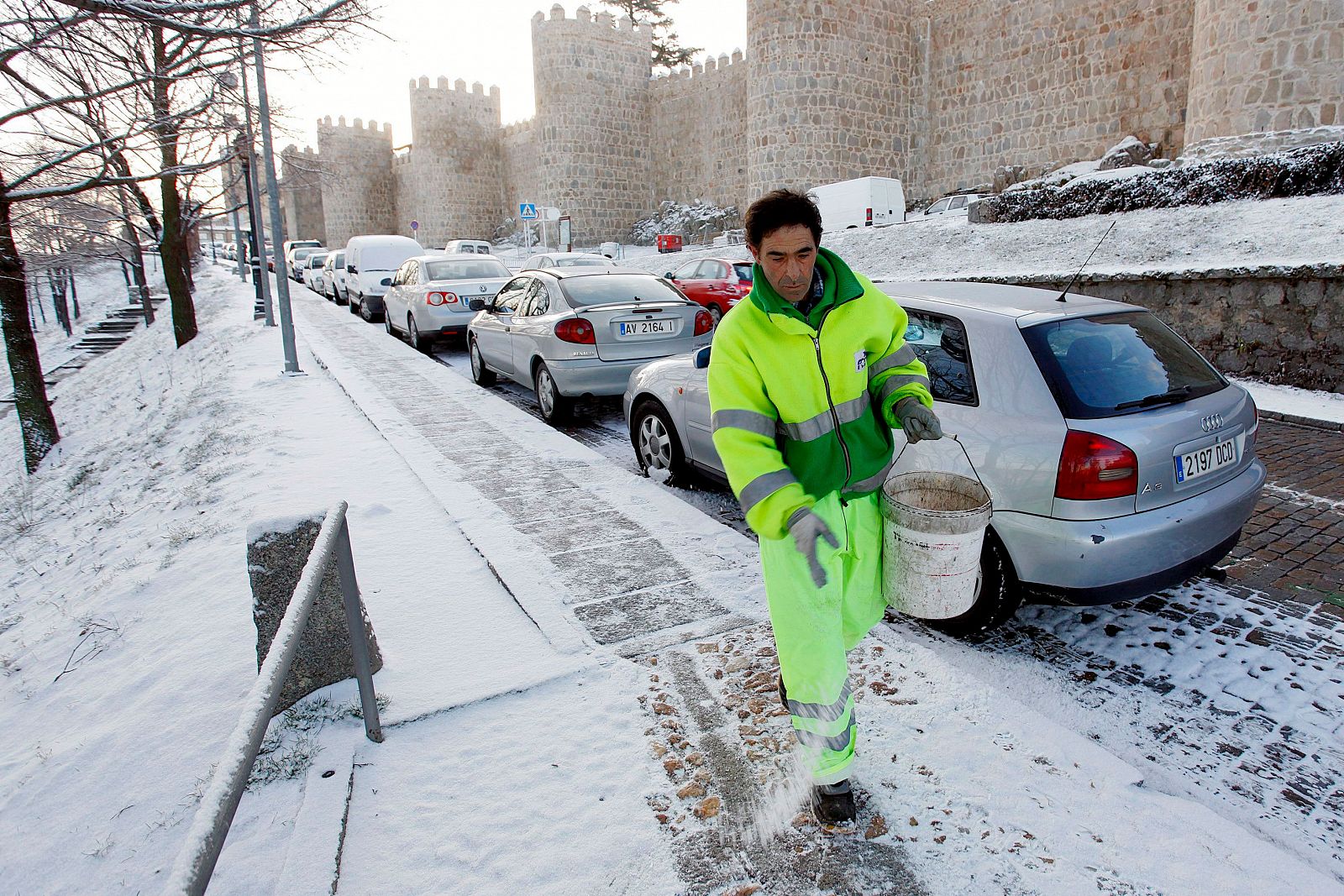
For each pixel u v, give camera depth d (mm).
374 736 2686
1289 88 15750
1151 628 3725
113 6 6160
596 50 43031
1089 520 3119
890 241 17922
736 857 2186
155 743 2779
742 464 1970
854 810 2311
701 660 3164
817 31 29062
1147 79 24172
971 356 3566
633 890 2088
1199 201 12617
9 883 2277
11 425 18797
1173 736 2938
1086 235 13414
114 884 2229
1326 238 9750
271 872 2168
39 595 5730
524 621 3541
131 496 7766
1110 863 2105
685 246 38531
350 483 5539
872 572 2340
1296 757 2812
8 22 6617
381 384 9523
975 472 3396
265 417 7887
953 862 2137
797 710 2195
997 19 28156
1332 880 2041
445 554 4309
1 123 7969
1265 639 3604
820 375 2053
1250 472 3611
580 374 7477
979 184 29578
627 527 4625
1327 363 8094
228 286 33500
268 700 1638
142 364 19906
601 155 43906
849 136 30312
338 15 7527
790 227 1875
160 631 3666
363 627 2621
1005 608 3463
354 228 58656
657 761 2580
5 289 11688
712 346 2117
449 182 52875
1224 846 2139
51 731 3096
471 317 12641
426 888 2098
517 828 2305
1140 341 3607
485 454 6277
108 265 44438
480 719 2820
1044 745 2582
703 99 41688
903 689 2910
